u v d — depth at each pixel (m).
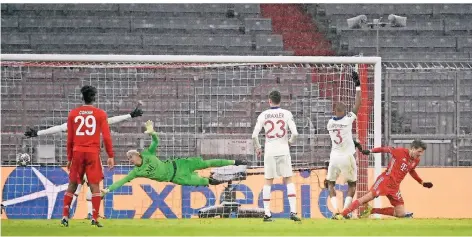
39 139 53.50
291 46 86.19
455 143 59.31
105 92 53.41
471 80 69.00
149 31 85.62
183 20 86.88
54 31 84.19
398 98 67.38
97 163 34.53
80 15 87.62
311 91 53.22
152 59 43.16
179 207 46.25
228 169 45.94
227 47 83.31
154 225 35.66
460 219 43.84
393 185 40.59
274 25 90.12
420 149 39.81
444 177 50.09
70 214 45.66
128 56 43.31
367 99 47.28
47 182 46.38
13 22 83.81
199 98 55.41
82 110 34.28
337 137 41.06
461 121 65.94
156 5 89.62
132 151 42.34
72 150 34.50
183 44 82.62
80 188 44.06
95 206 34.75
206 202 46.41
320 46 86.50
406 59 81.75
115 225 35.84
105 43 81.94
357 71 47.03
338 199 46.69
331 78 56.12
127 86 57.00
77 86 57.06
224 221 39.00
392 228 34.09
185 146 52.19
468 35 88.31
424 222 38.50
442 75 68.50
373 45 84.88
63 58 43.38
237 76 58.97
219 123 55.00
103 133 34.22
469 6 91.88
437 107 64.62
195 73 53.50
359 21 71.75
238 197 46.59
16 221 39.56
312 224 36.25
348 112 44.34
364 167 46.81
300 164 49.88
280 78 60.47
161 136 52.47
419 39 85.12
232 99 56.59
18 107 54.75
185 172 44.38
